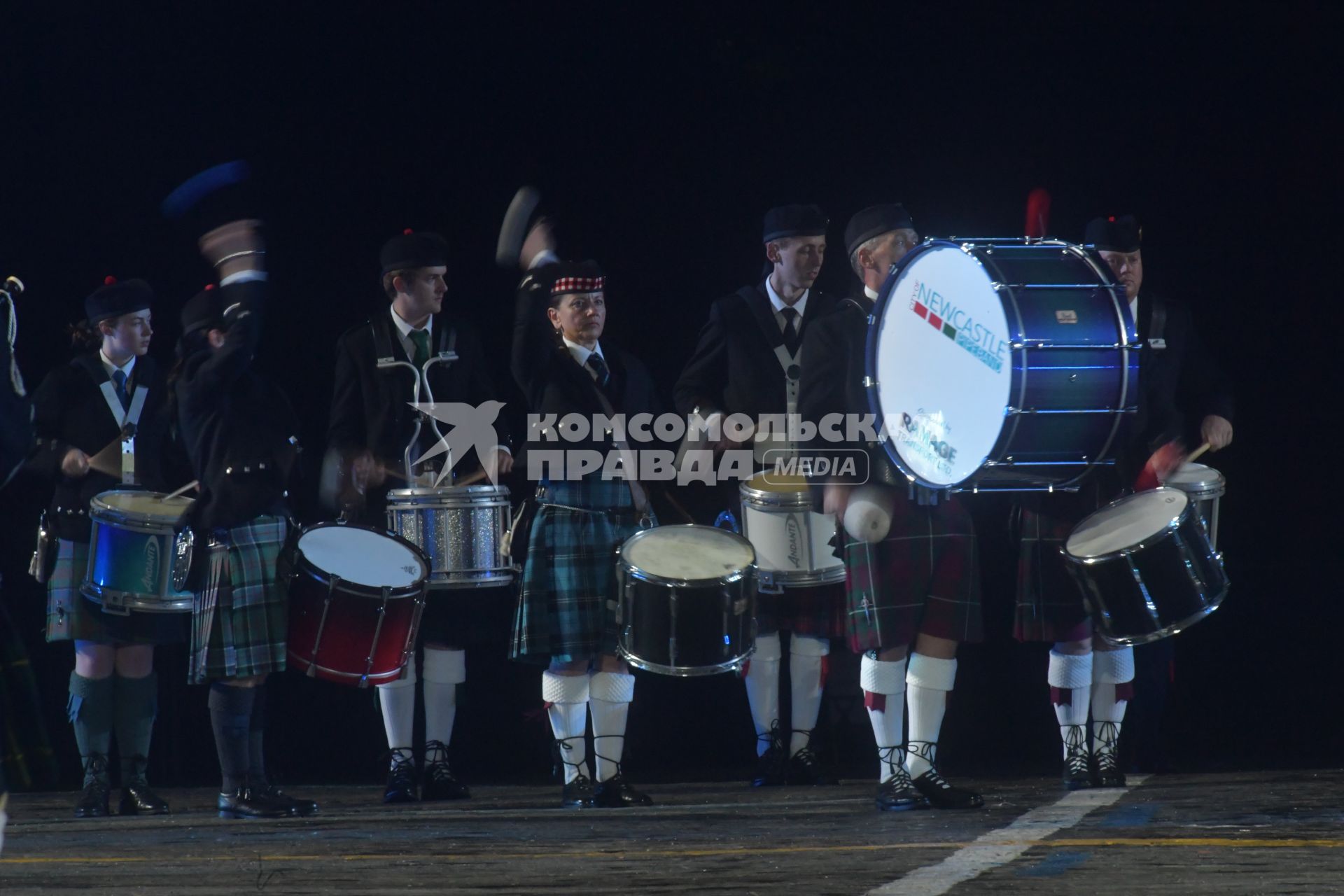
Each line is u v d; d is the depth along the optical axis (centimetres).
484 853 1255
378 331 1992
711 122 3322
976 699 2827
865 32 3284
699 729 2811
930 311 1479
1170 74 3216
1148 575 1522
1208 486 1770
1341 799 1417
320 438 3203
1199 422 1900
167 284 3150
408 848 1296
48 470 1944
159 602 1806
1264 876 1006
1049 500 1716
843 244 3331
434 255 1980
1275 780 1675
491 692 2873
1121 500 1653
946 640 1537
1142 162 3244
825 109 3322
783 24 3291
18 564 2842
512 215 1856
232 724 1709
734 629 1647
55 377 1981
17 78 3081
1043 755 2570
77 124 3117
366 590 1661
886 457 1541
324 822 1595
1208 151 3219
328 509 2006
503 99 3281
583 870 1134
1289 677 2880
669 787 2073
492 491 1927
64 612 1897
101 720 1892
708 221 3334
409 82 3244
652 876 1088
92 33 3103
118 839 1466
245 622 1681
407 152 3259
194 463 1714
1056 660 1723
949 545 1535
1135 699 2014
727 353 2000
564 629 1736
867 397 1531
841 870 1089
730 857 1177
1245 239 3222
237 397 1708
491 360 3266
